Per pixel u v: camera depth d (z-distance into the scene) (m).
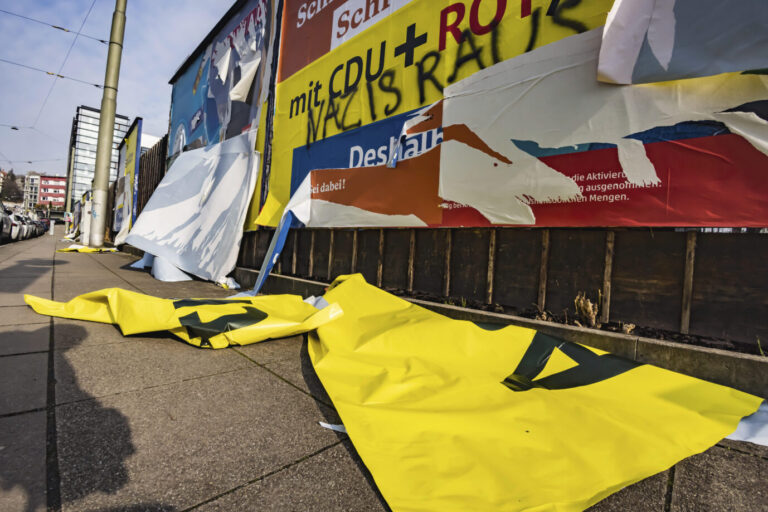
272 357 3.04
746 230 2.30
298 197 5.78
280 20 6.78
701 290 2.50
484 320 3.34
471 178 3.66
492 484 1.40
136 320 3.23
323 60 5.68
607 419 1.83
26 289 5.33
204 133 9.53
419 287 4.22
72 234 28.72
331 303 3.62
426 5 4.22
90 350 2.93
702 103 2.41
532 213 3.21
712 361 2.28
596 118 2.84
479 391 2.15
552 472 1.47
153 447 1.70
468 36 3.77
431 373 2.40
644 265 2.75
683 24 2.46
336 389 2.21
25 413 1.93
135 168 15.66
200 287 6.46
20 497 1.33
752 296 2.33
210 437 1.81
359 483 1.52
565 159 3.01
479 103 3.62
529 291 3.33
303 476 1.55
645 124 2.62
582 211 2.92
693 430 1.77
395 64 4.54
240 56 8.14
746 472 1.64
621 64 2.66
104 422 1.89
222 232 7.17
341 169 5.19
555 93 3.09
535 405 1.96
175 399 2.20
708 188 2.38
